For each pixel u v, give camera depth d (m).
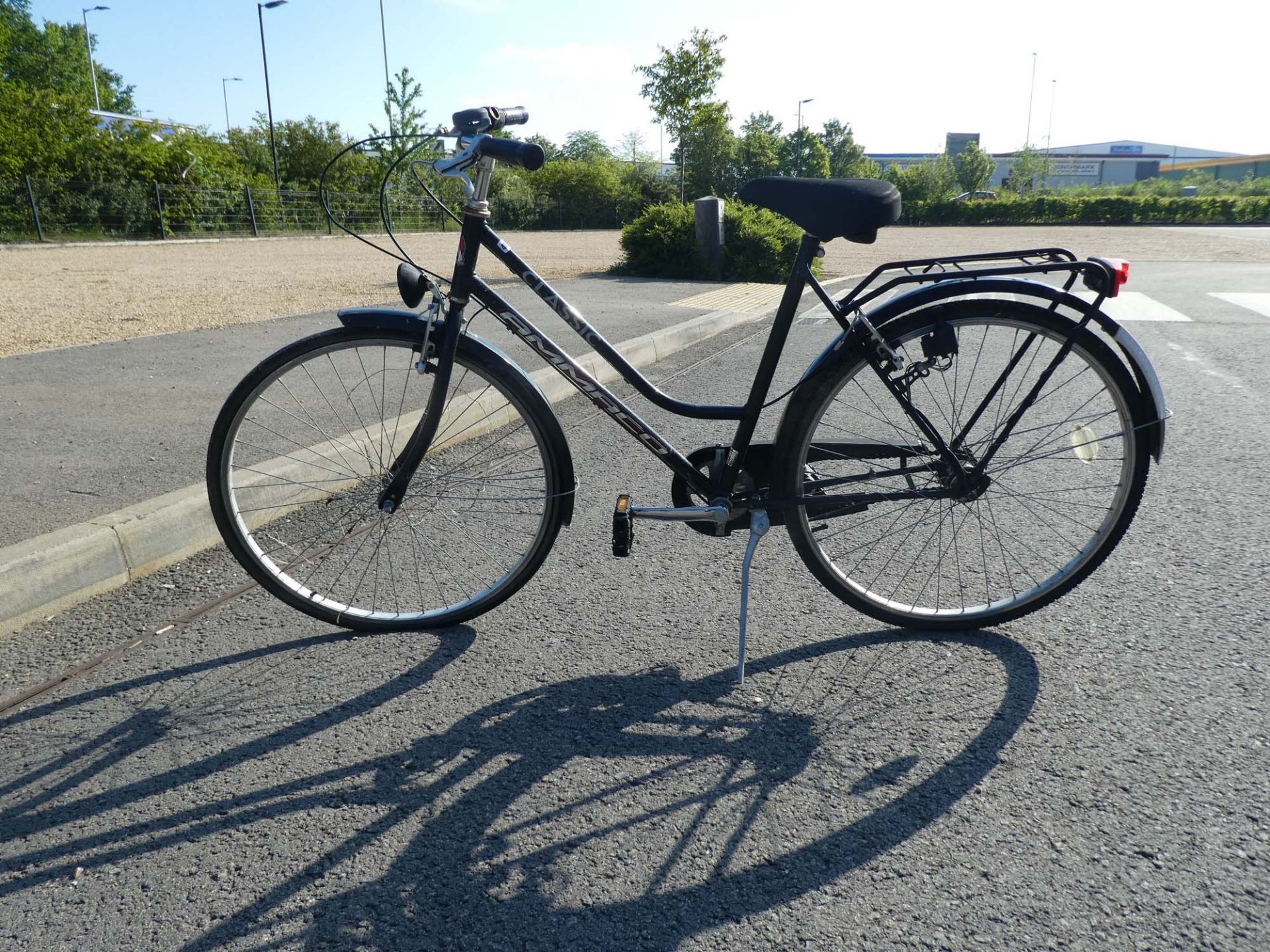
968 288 2.32
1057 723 2.13
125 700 2.28
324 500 3.57
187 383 5.50
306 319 8.48
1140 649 2.45
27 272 14.77
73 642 2.58
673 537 3.32
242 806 1.89
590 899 1.62
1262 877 1.63
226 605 2.81
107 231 24.77
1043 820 1.80
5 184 22.41
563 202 41.78
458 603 2.70
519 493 2.97
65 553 2.77
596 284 12.34
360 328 2.46
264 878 1.69
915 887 1.63
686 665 2.44
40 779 1.98
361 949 1.52
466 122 2.35
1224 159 100.38
